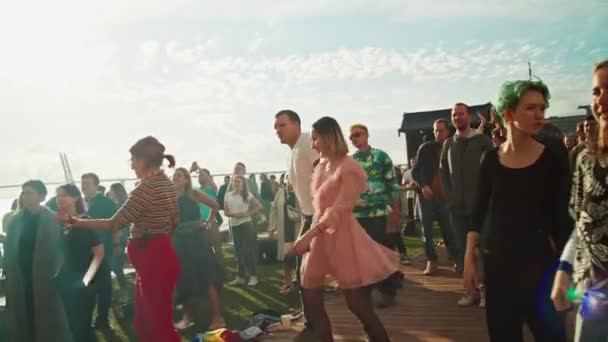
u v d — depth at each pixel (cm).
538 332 244
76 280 435
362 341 459
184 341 518
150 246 384
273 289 758
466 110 502
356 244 353
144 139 388
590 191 203
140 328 391
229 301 690
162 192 384
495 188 250
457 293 608
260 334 493
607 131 202
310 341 448
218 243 739
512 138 247
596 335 201
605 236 199
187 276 536
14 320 429
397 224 589
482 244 255
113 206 664
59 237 432
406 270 775
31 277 429
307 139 430
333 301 616
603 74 202
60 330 427
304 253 381
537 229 241
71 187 456
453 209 515
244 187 788
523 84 241
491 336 255
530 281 240
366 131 551
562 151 253
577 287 209
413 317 520
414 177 663
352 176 353
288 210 714
